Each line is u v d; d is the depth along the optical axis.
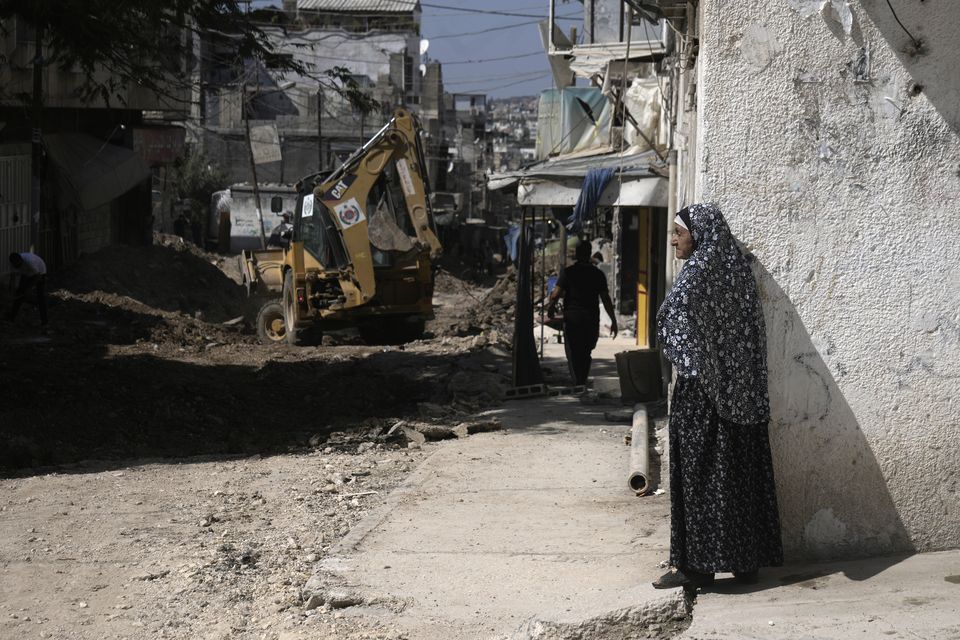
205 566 6.27
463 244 56.50
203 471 9.27
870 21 5.29
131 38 13.87
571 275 13.16
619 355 11.81
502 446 9.59
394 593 5.57
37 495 8.30
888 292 5.38
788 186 5.38
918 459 5.43
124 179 27.81
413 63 65.00
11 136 23.16
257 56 14.68
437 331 23.97
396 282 20.34
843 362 5.42
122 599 5.82
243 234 44.56
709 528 5.01
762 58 5.35
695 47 10.70
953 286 5.36
